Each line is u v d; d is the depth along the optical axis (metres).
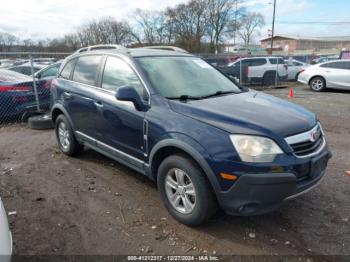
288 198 3.18
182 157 3.50
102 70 4.82
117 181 4.85
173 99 3.86
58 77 5.90
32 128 8.24
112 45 5.06
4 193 4.51
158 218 3.83
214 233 3.53
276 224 3.68
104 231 3.58
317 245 3.32
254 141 3.10
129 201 4.24
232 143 3.13
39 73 10.31
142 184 4.74
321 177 3.53
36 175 5.13
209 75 4.75
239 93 4.43
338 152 6.10
